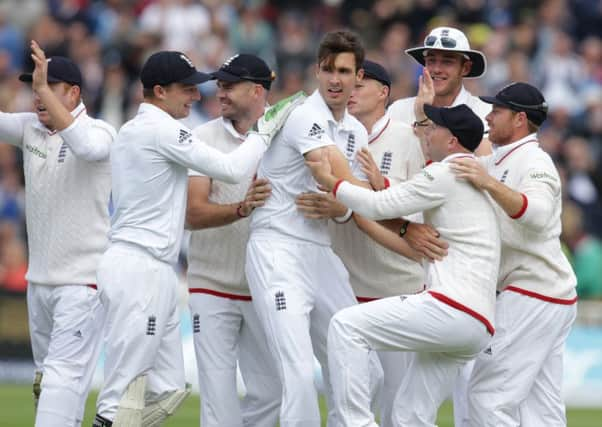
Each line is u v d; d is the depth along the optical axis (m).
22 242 66.06
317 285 33.41
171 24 75.88
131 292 32.34
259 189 33.19
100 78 73.19
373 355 34.78
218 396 35.56
